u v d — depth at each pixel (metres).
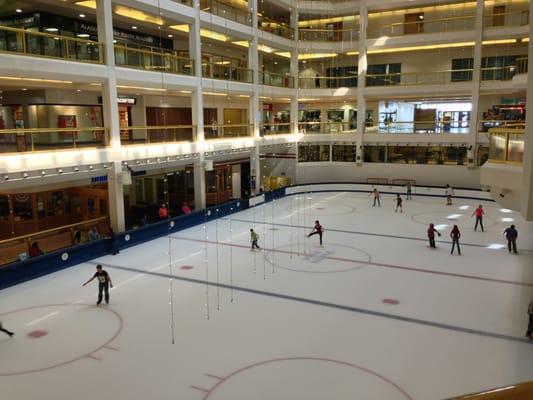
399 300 12.70
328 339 10.38
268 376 8.81
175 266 16.08
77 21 20.98
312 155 34.66
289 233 20.94
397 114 34.38
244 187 31.62
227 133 31.64
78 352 9.91
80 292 13.63
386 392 8.21
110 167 18.17
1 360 9.61
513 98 30.81
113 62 17.91
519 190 8.94
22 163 14.51
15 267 14.36
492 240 19.19
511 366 9.09
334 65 35.97
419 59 33.00
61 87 19.34
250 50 27.70
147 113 26.12
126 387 8.52
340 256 17.06
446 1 30.36
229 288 13.80
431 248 18.08
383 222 22.98
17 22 19.97
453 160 31.47
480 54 29.33
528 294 13.02
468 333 10.60
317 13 33.22
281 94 31.31
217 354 9.73
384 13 33.06
